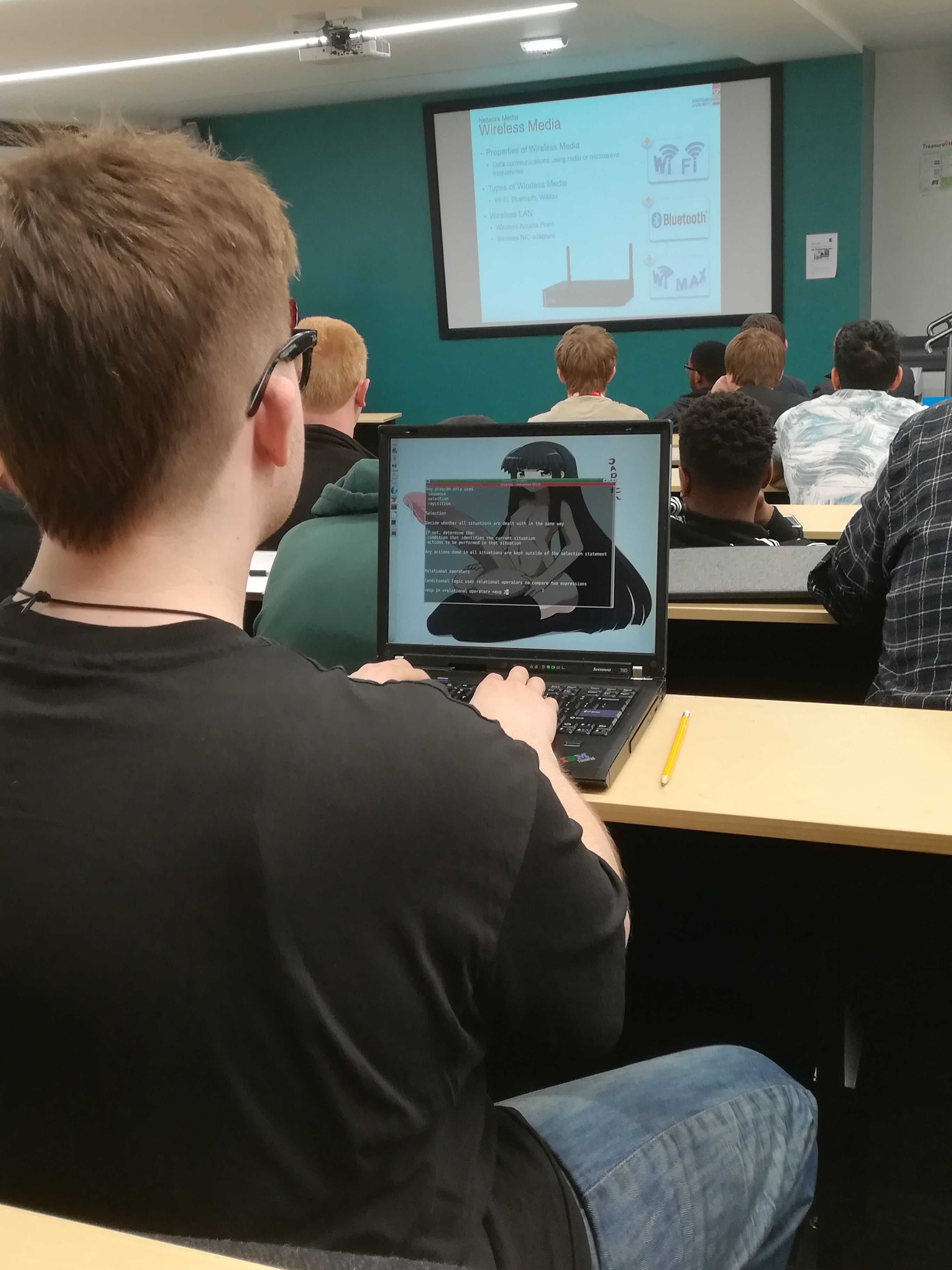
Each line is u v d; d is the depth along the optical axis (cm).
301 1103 51
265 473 60
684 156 636
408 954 51
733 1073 87
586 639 132
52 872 48
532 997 57
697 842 183
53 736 51
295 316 63
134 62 549
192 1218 51
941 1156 140
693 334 671
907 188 650
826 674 209
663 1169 76
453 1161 61
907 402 318
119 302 50
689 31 512
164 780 49
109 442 52
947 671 144
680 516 218
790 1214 83
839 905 129
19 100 626
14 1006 48
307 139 706
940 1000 162
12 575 140
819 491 318
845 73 593
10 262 51
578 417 404
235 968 48
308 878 49
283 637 143
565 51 580
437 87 651
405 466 138
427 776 52
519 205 677
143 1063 49
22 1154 51
